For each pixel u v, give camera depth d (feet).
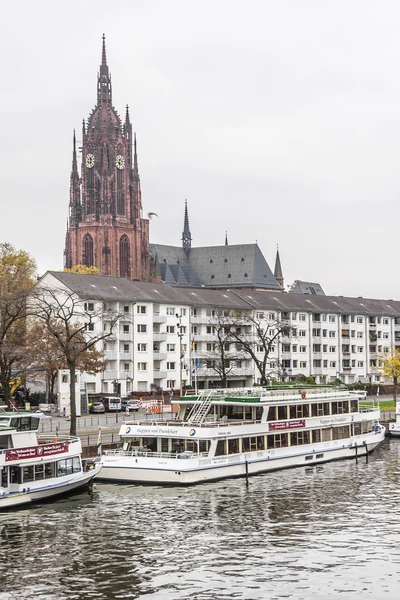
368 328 646.74
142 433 249.14
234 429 250.57
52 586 146.10
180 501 213.25
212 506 207.10
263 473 258.78
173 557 162.30
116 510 202.59
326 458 285.02
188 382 525.34
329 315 617.62
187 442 244.63
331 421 288.92
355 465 276.82
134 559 161.07
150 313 504.02
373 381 646.74
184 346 525.34
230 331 492.13
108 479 241.55
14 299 340.39
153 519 193.16
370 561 158.92
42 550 167.12
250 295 594.24
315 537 176.55
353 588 144.36
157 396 473.26
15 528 185.06
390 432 362.74
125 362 490.08
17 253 500.33
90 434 292.61
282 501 213.66
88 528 184.65
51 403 426.92
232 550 166.91
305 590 143.54
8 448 207.82
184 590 143.84
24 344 399.85
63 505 209.26
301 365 597.11
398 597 140.05
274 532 180.86
